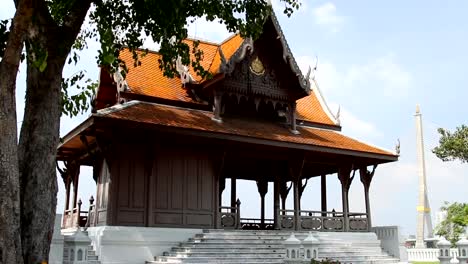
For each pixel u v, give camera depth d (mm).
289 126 27406
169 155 23125
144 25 15016
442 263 24000
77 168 27453
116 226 20953
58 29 11391
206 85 25484
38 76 11102
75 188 27156
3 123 9469
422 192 46594
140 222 21688
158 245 21531
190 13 14672
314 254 17391
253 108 27938
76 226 24812
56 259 16109
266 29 26625
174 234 22047
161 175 22656
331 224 26703
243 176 32406
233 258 20391
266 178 31922
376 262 24922
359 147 27719
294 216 25781
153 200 22141
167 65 16641
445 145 32062
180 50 15602
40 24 11188
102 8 14492
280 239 23250
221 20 15578
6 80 9609
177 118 23234
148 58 27672
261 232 23578
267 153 25812
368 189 28594
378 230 29469
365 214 28094
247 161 28203
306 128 29438
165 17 13250
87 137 23047
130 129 21422
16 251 9336
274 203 26250
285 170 29141
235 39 28891
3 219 9211
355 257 24766
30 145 10891
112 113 21047
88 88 13422
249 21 15602
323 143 26250
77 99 13273
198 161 23891
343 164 28078
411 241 47938
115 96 27328
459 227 35000
